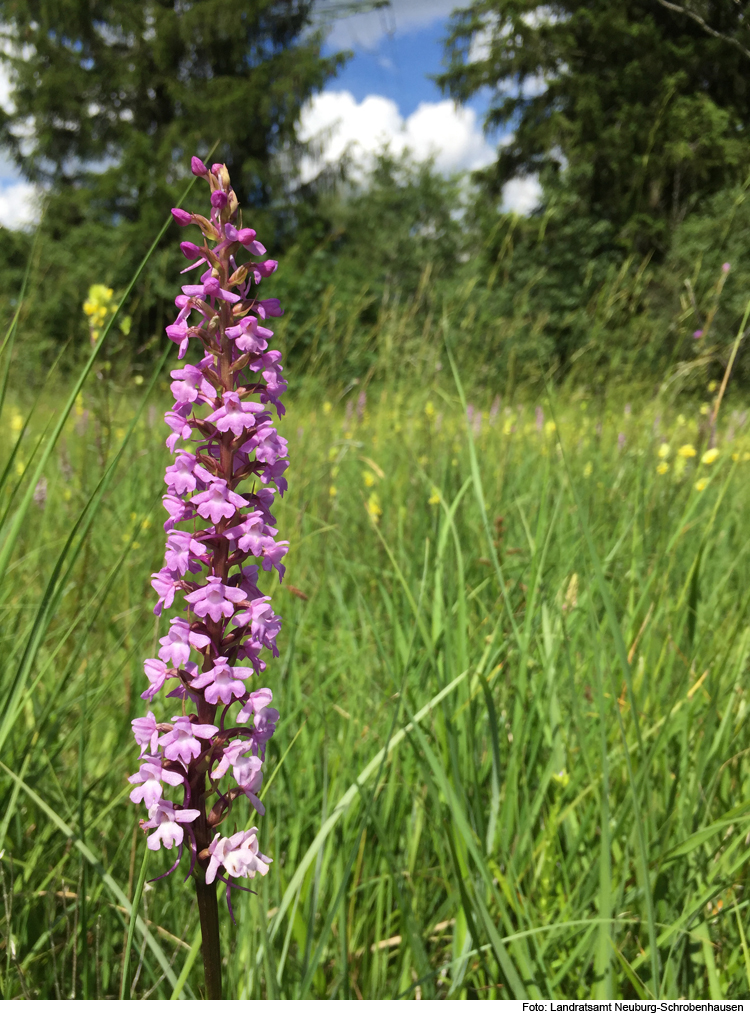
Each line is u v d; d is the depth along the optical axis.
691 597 0.36
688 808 0.29
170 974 0.18
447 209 3.13
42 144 4.85
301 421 0.81
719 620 0.41
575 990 0.25
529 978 0.22
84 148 4.95
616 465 0.63
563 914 0.25
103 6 4.82
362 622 0.43
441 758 0.28
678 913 0.26
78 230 4.04
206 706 0.17
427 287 0.86
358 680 0.38
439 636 0.34
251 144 4.84
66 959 0.26
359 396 0.87
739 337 0.43
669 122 2.12
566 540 0.48
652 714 0.33
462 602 0.31
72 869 0.28
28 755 0.28
